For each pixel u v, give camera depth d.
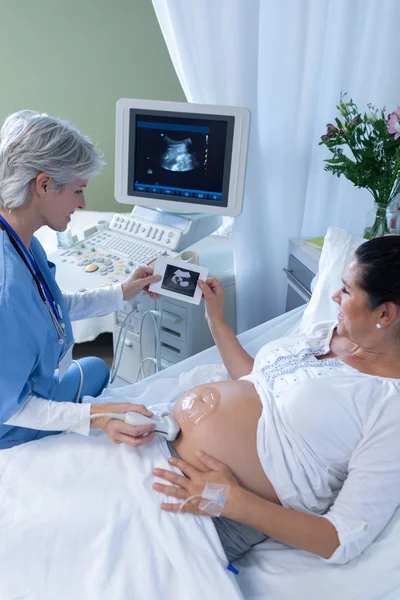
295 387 1.02
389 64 1.74
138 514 0.93
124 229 1.95
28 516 0.92
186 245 1.87
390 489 0.88
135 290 1.48
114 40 2.50
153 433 1.07
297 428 0.98
